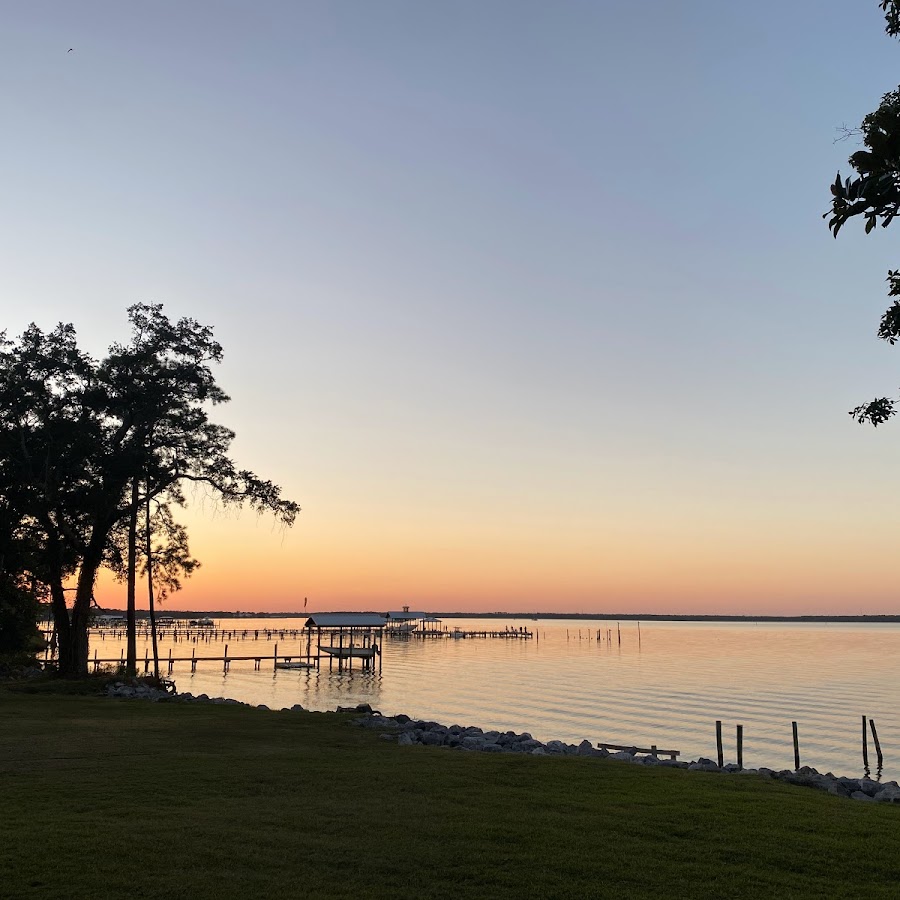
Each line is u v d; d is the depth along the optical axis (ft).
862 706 167.63
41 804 38.91
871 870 31.09
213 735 67.10
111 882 27.07
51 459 121.60
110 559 131.75
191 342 131.75
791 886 28.91
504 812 38.58
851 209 19.48
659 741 122.31
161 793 41.83
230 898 25.96
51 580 125.70
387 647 464.24
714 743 121.60
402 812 38.14
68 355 126.00
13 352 124.88
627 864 30.83
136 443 125.59
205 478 132.98
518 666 298.15
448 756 56.59
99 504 119.44
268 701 170.30
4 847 30.78
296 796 41.57
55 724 72.43
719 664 307.78
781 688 207.51
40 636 194.39
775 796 44.68
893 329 22.94
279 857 30.42
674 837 34.88
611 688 207.51
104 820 35.50
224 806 38.91
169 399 128.67
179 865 29.12
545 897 27.07
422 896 26.71
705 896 27.66
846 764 107.96
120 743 61.46
